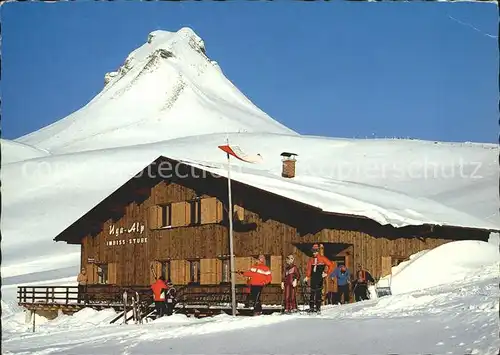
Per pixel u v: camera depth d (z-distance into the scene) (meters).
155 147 94.31
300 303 25.00
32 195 73.19
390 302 18.42
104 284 33.47
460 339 11.70
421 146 83.81
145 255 31.23
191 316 25.98
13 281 46.69
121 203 32.97
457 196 61.41
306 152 88.50
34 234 63.81
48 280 46.00
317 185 30.70
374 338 12.83
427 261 26.73
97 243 34.41
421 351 11.34
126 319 27.05
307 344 13.10
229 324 16.11
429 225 26.66
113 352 14.76
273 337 14.09
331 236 25.00
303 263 25.27
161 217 30.81
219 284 27.44
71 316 31.36
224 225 27.62
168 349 14.12
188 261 29.11
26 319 33.34
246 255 26.92
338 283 22.92
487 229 29.39
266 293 25.69
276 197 25.12
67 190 75.06
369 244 26.38
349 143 89.69
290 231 25.67
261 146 93.19
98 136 178.00
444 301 17.36
